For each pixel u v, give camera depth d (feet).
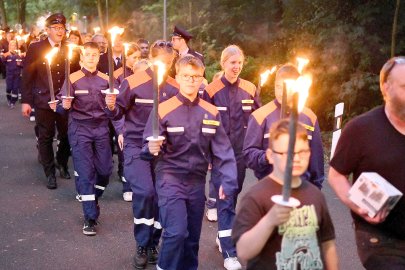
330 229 10.46
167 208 15.94
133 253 20.42
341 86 40.75
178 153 15.98
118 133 22.70
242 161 20.61
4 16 140.36
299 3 46.29
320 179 16.07
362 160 11.98
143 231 18.85
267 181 10.12
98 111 23.13
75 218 24.30
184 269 16.83
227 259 18.63
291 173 8.43
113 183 30.35
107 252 20.47
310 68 43.70
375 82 39.88
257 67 52.85
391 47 38.88
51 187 28.94
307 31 44.86
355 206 11.51
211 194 24.11
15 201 26.71
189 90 15.83
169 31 75.77
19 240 21.56
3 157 36.29
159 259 16.12
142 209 18.67
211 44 62.80
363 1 41.70
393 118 11.73
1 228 22.90
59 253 20.30
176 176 16.08
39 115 28.63
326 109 43.83
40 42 28.40
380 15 40.65
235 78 20.59
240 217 10.03
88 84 23.12
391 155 11.66
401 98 11.32
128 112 19.13
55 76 28.37
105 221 23.97
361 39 40.63
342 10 42.50
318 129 15.98
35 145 40.34
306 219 10.03
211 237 22.13
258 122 16.33
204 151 16.14
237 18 58.80
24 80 28.40
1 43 83.92
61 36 28.48
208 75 57.06
